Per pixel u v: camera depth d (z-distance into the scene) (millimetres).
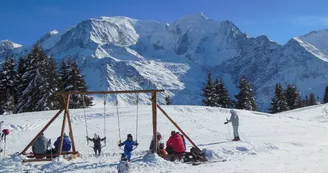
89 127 30453
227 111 40125
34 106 55125
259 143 19797
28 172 14273
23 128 30672
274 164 13805
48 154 17234
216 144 20250
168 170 13430
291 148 18484
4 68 58656
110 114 37000
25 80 56938
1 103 57344
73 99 58625
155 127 16562
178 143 16469
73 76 59688
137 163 14992
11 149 21750
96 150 18828
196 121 32781
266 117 37531
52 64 58812
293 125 31312
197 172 12680
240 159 15516
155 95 16812
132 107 42875
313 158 15211
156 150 16203
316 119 45031
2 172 14430
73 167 14695
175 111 39094
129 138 15914
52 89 55938
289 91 93000
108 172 13281
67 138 18250
